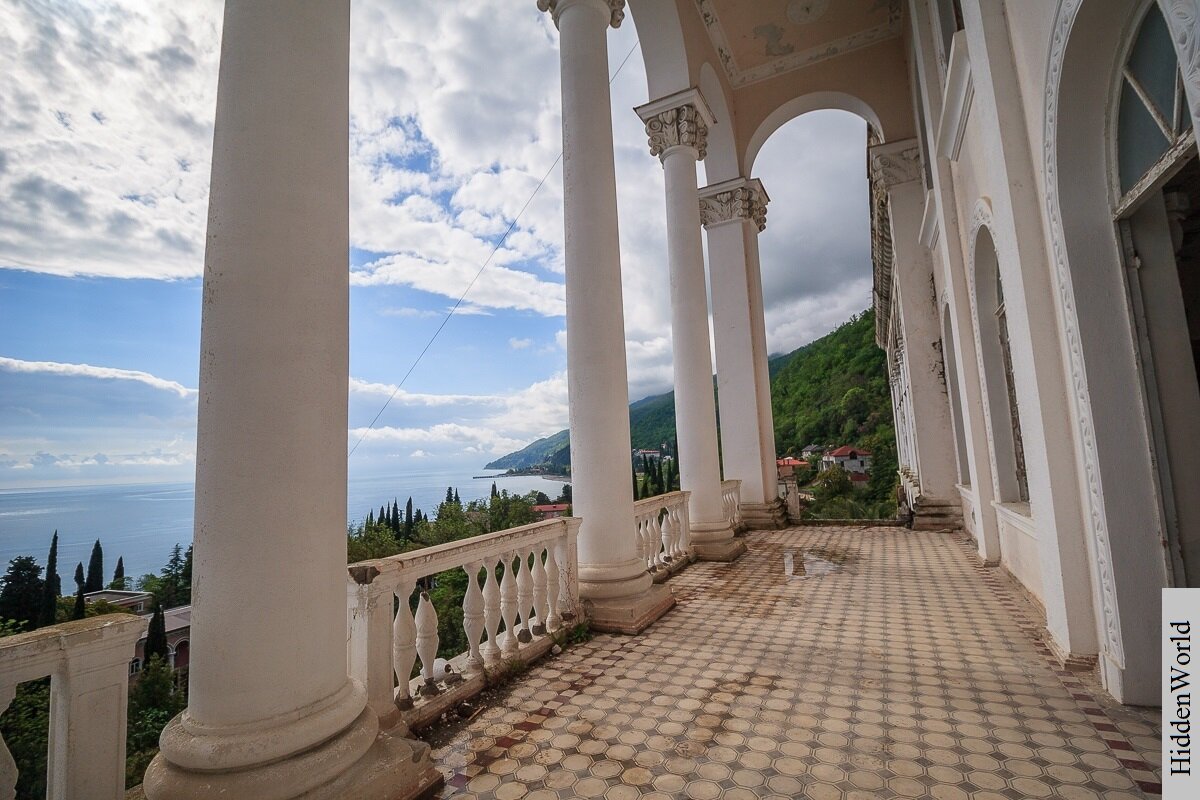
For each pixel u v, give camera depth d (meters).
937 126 8.82
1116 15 3.32
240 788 2.34
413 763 2.92
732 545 9.54
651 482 27.86
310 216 2.84
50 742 2.35
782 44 13.17
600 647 5.25
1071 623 4.39
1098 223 3.88
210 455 2.56
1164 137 3.17
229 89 2.80
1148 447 3.77
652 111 9.90
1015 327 4.86
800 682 4.29
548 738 3.53
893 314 21.34
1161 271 3.82
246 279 2.64
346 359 3.00
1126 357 3.84
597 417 6.16
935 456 12.02
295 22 2.92
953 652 4.82
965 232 7.79
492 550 4.61
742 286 12.99
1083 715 3.60
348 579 3.50
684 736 3.50
